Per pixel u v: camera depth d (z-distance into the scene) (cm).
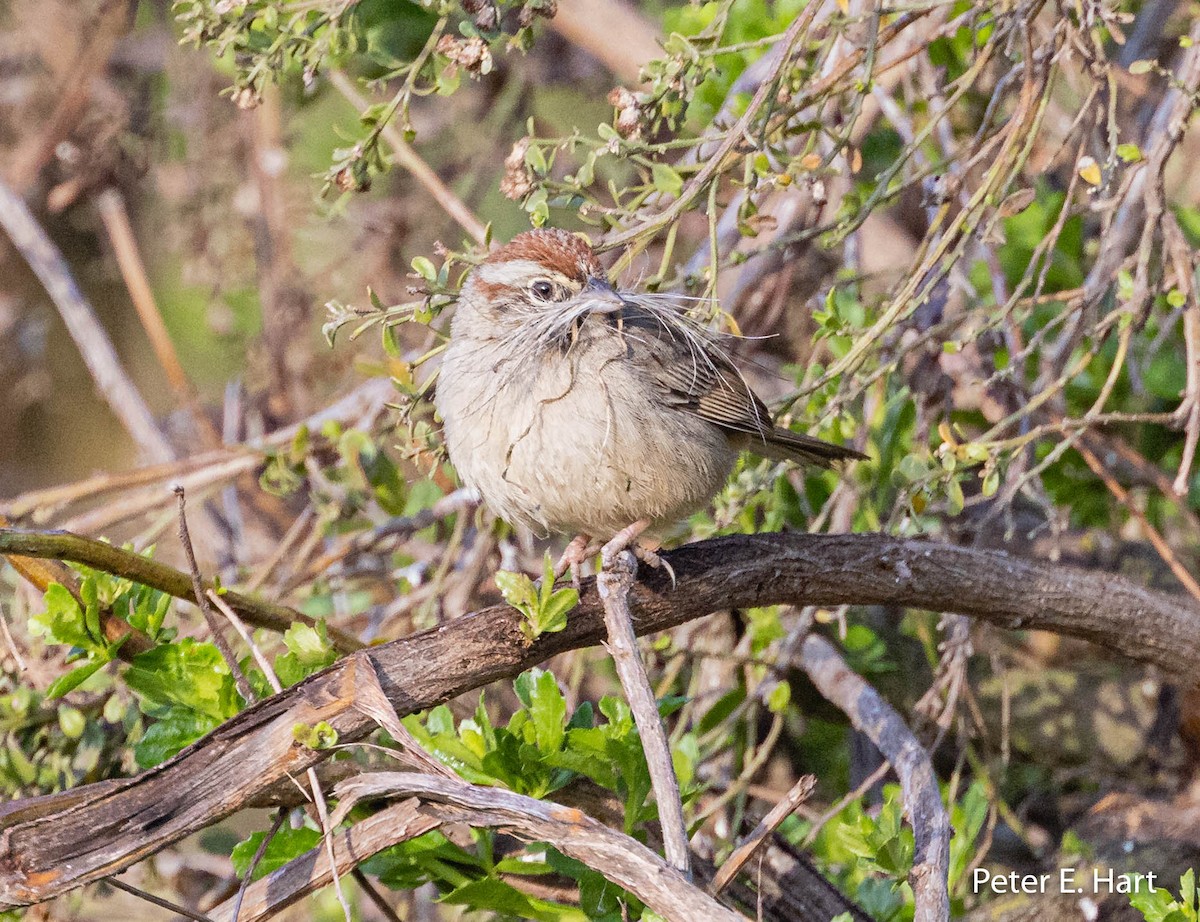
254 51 822
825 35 925
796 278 1214
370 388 1148
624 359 788
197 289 1516
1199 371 830
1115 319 839
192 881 1113
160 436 1263
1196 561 1181
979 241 873
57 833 611
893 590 798
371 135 784
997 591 827
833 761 1170
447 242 1380
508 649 672
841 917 793
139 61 1428
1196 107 853
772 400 942
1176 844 979
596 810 774
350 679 639
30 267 1493
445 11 782
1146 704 1111
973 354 1030
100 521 1097
